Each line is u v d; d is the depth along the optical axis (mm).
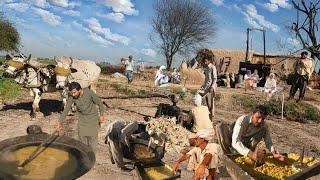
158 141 8578
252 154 6617
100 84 23031
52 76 14070
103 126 13258
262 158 6793
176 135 11164
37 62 13812
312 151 12289
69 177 4273
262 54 37125
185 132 11414
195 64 31875
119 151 7109
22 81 13680
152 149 7867
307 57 20109
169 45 52438
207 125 11367
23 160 4578
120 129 7617
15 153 4781
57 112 15461
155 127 11406
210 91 12719
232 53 37781
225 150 7219
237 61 37562
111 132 7395
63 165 4555
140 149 7898
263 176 6238
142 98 21094
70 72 14102
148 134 8766
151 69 42219
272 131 15102
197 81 30844
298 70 20188
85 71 14664
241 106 20562
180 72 32250
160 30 52219
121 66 37438
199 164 6523
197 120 11453
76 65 14594
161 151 7914
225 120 16766
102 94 21453
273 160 7145
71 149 5000
